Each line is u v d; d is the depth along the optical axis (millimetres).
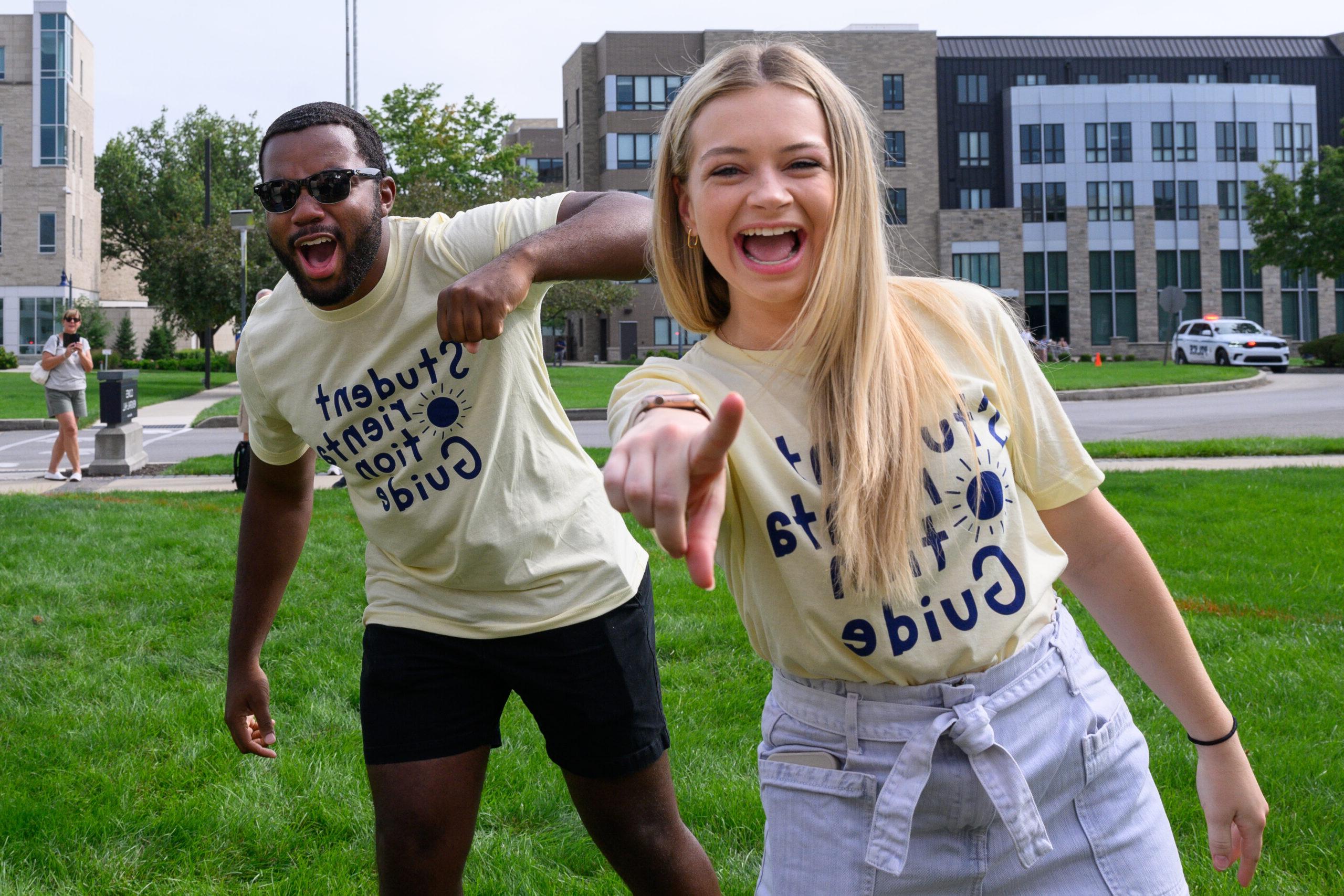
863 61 58844
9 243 56594
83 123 60562
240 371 2439
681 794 3566
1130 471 10883
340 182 2137
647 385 1524
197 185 69062
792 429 1513
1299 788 3514
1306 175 39406
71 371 12477
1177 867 1676
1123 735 1684
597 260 2031
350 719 4301
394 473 2305
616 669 2318
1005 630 1577
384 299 2232
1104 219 58781
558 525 2320
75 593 6137
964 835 1580
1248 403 20828
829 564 1511
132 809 3500
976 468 1541
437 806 2211
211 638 5332
